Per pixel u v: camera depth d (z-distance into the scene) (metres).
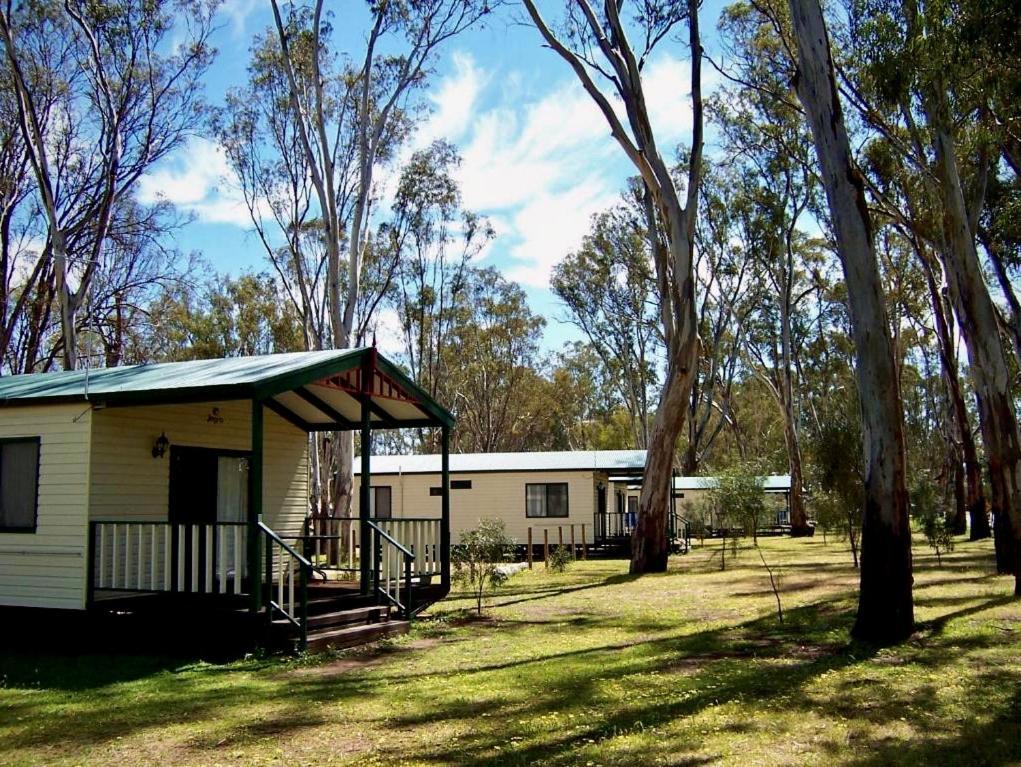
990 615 10.86
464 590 16.64
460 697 7.66
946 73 12.95
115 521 10.76
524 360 52.06
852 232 9.69
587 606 14.12
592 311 44.59
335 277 23.75
